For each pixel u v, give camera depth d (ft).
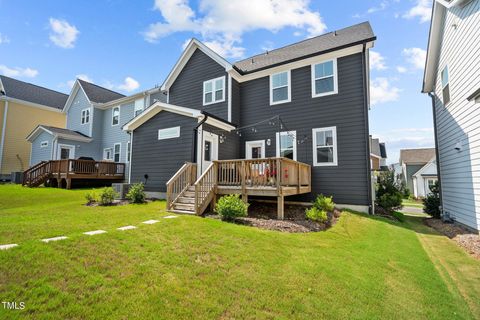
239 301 8.59
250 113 37.42
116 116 61.00
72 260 10.12
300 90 33.55
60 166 43.78
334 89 31.09
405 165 89.30
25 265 9.31
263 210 25.93
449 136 28.37
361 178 28.55
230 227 17.20
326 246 15.38
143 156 35.24
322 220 21.74
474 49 21.26
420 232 23.84
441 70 30.22
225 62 36.96
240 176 23.75
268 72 36.24
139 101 57.26
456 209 26.71
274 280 10.23
